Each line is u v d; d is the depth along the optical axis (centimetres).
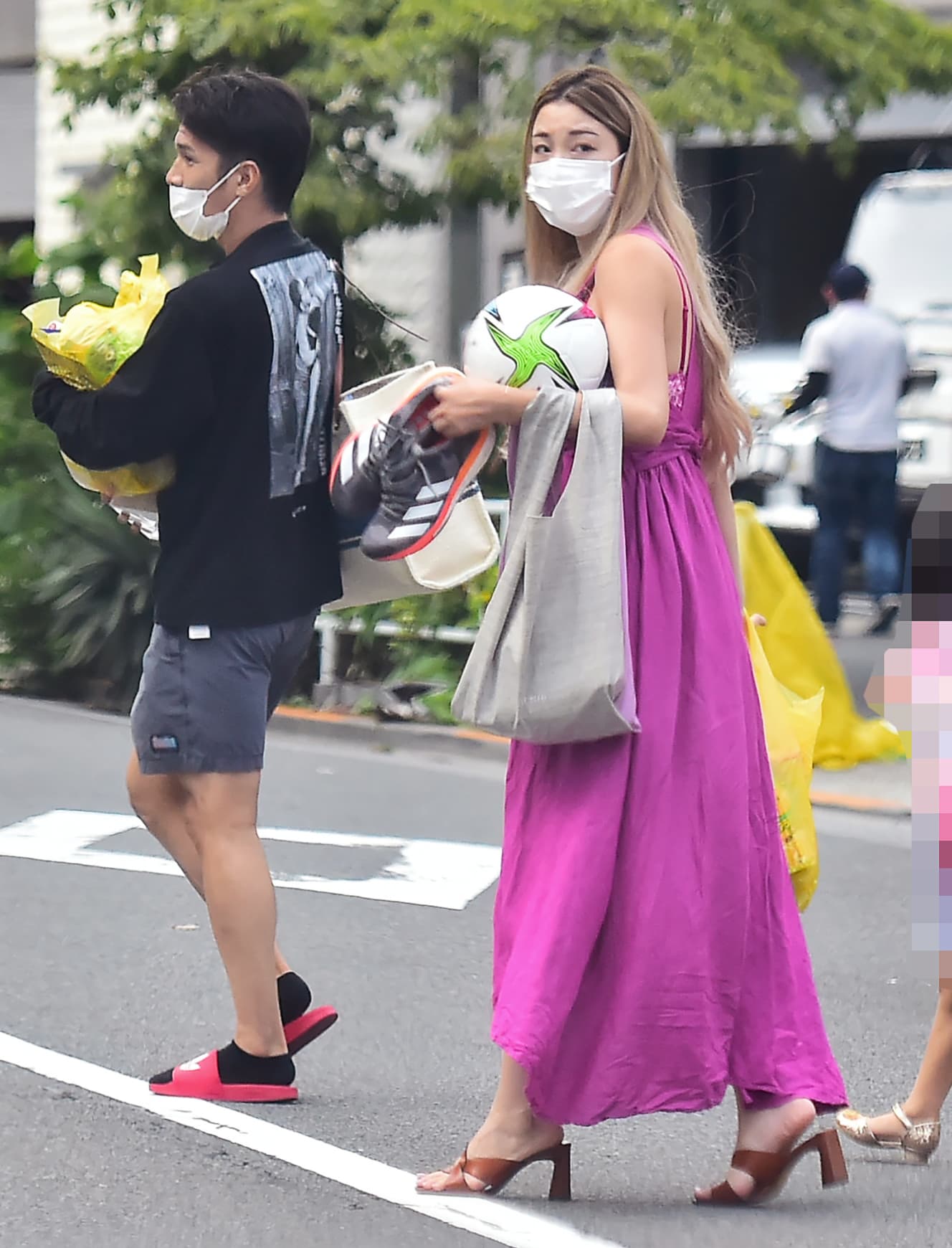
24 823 1385
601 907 677
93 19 3225
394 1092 856
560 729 670
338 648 1917
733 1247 683
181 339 772
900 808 1503
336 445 818
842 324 2105
